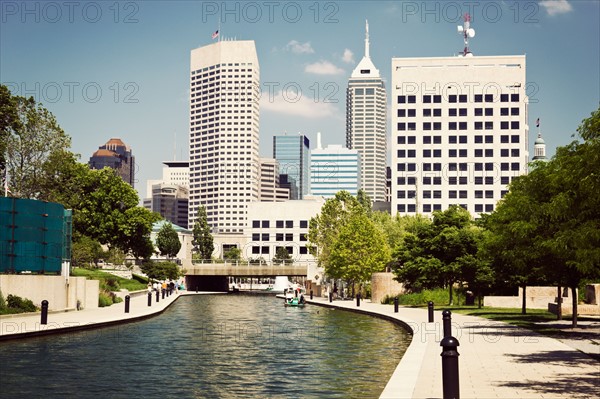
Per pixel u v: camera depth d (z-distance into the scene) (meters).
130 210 112.06
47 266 54.00
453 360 16.58
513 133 197.88
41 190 86.38
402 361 25.98
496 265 56.25
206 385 24.45
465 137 199.00
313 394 22.62
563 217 34.16
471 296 70.19
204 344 37.62
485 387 19.80
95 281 63.84
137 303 77.75
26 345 34.97
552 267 39.69
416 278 73.81
